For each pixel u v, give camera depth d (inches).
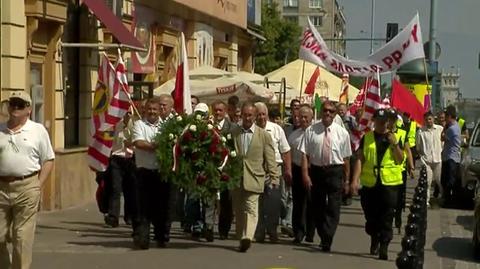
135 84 767.7
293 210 549.6
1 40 609.9
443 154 840.9
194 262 466.3
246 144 498.9
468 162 843.4
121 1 810.2
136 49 742.5
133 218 507.2
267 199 544.1
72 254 486.0
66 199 711.7
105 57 583.2
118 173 605.9
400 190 499.2
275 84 1029.8
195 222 549.6
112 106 575.2
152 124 498.9
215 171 489.1
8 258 390.0
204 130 490.0
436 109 1507.1
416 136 794.2
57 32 689.6
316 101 932.0
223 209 545.3
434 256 543.5
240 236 506.9
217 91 756.0
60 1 682.2
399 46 786.2
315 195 524.1
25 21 639.8
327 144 518.3
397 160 494.0
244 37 1470.2
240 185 496.4
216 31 1256.2
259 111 536.1
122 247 512.1
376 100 683.4
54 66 693.9
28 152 378.3
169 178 490.9
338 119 665.6
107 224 610.2
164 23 989.8
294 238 551.2
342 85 1081.4
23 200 378.9
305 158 524.4
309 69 1139.3
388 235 495.8
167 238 512.7
